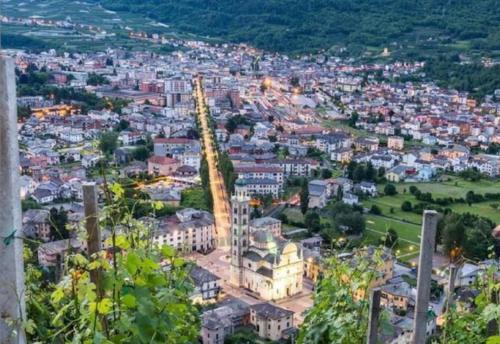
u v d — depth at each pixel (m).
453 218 124.25
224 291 117.25
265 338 94.88
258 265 116.12
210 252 139.62
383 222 157.50
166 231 133.50
